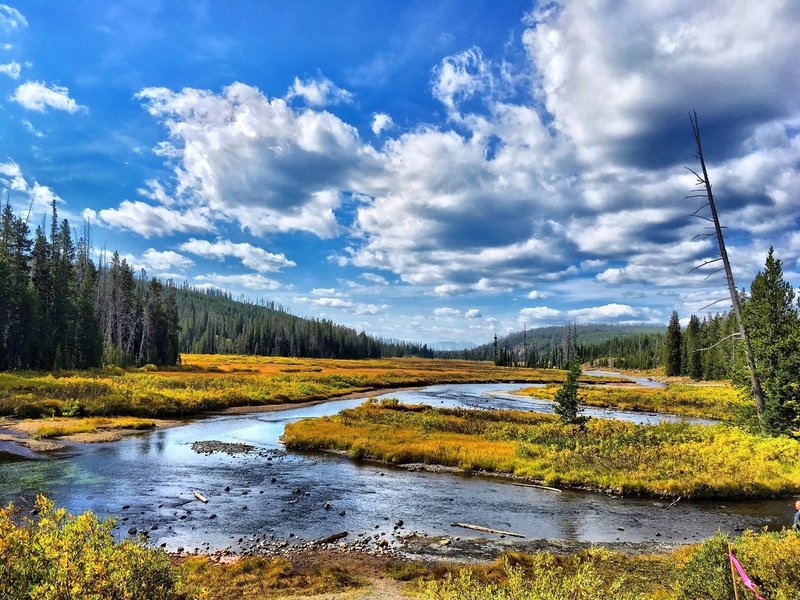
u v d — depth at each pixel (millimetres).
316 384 76312
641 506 21141
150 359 103375
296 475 25469
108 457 27438
